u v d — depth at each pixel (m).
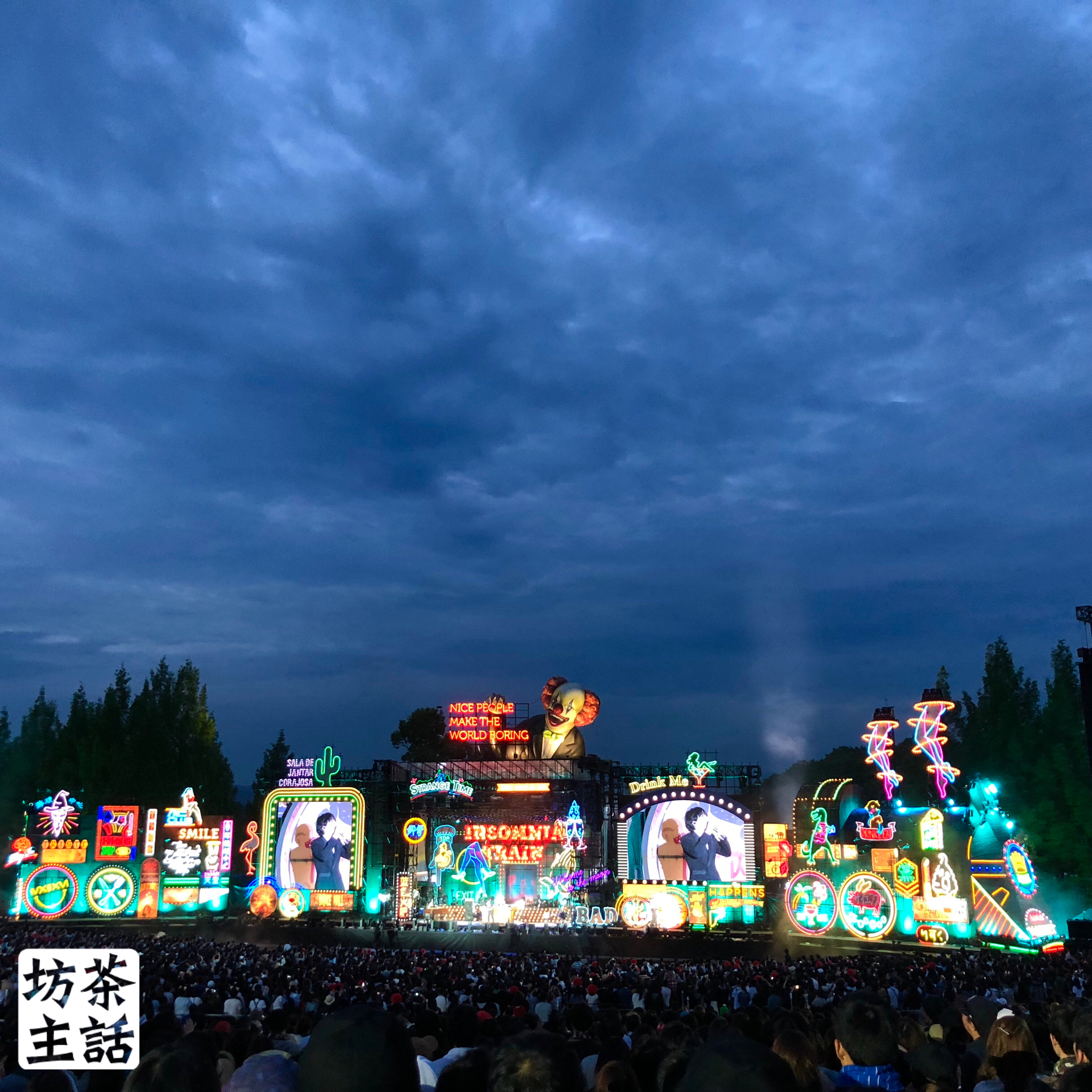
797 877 64.31
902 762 91.69
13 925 73.12
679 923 68.69
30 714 103.31
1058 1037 8.48
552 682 91.38
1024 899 54.44
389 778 86.81
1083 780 67.88
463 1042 11.53
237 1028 13.33
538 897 80.25
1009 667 78.88
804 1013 14.29
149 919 77.00
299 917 78.75
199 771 106.62
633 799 73.62
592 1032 11.91
